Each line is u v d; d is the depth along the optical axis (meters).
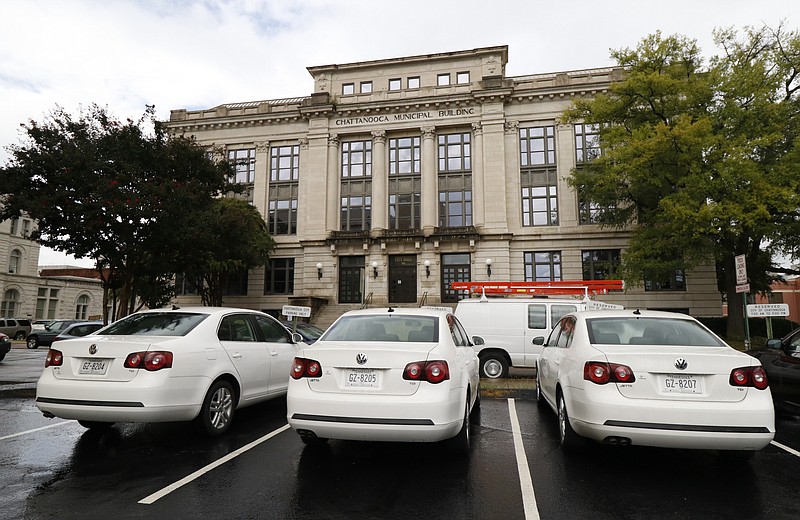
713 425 4.12
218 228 15.54
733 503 3.88
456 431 4.59
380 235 29.83
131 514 3.62
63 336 17.78
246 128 33.84
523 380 9.94
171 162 14.45
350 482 4.31
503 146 29.56
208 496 3.99
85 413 5.05
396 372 4.44
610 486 4.23
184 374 5.34
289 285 32.03
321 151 31.94
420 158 31.27
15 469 4.66
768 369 7.37
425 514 3.65
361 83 33.62
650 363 4.34
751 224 16.95
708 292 26.86
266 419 6.79
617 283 13.07
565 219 28.81
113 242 12.64
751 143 17.19
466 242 28.89
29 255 51.31
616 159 20.45
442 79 32.59
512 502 3.88
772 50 19.53
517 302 11.02
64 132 13.11
